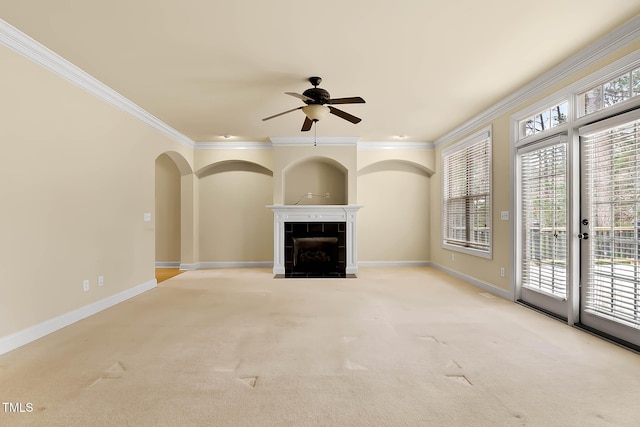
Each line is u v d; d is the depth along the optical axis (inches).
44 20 99.7
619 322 110.8
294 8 94.6
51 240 123.0
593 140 121.6
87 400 77.5
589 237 123.7
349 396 79.4
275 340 114.8
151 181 195.8
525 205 160.9
